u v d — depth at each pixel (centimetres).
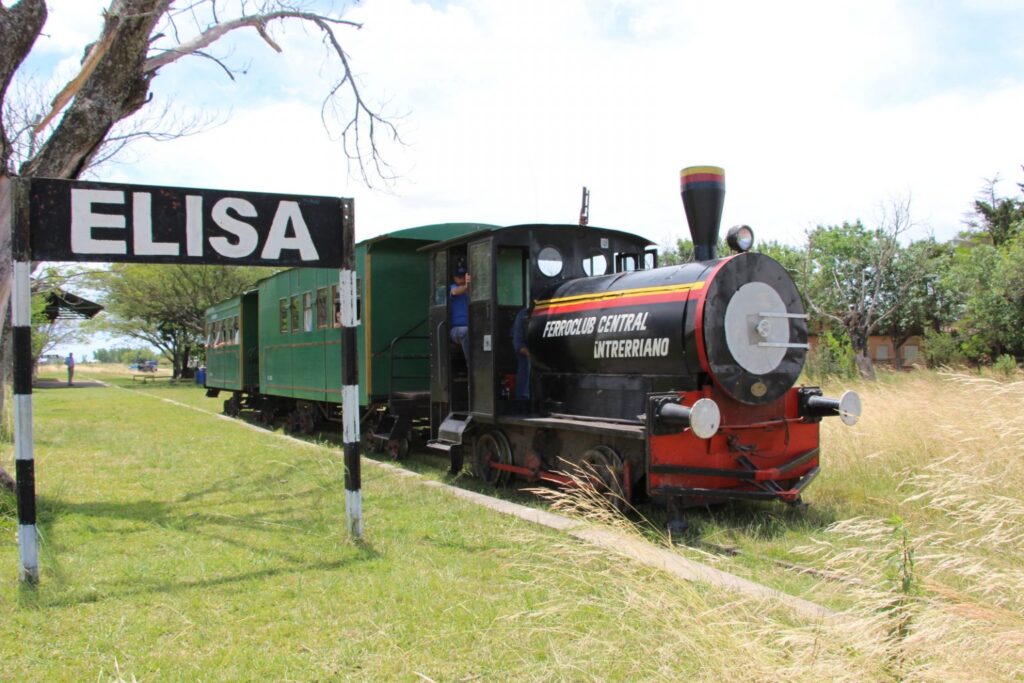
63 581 518
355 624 444
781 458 715
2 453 1086
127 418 1830
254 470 984
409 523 681
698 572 493
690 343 658
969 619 330
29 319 512
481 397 876
